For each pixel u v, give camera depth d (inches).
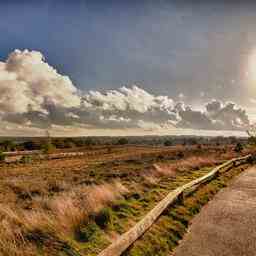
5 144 3361.2
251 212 363.9
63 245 231.8
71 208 297.9
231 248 247.1
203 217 341.7
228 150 1931.6
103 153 2524.6
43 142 2758.4
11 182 666.8
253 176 725.3
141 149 3147.1
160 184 550.6
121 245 213.8
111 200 371.2
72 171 1016.9
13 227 250.8
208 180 584.7
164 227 288.8
